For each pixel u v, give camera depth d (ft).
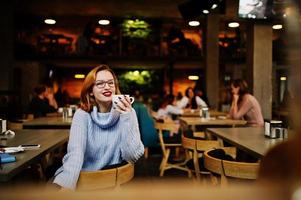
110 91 7.25
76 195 1.35
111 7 29.76
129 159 6.88
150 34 41.88
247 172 6.57
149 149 23.17
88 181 5.92
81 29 43.09
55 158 14.57
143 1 27.84
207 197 1.24
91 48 40.29
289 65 1.51
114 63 42.06
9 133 10.77
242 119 18.75
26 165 6.80
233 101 19.62
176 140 17.37
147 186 1.32
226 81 44.14
